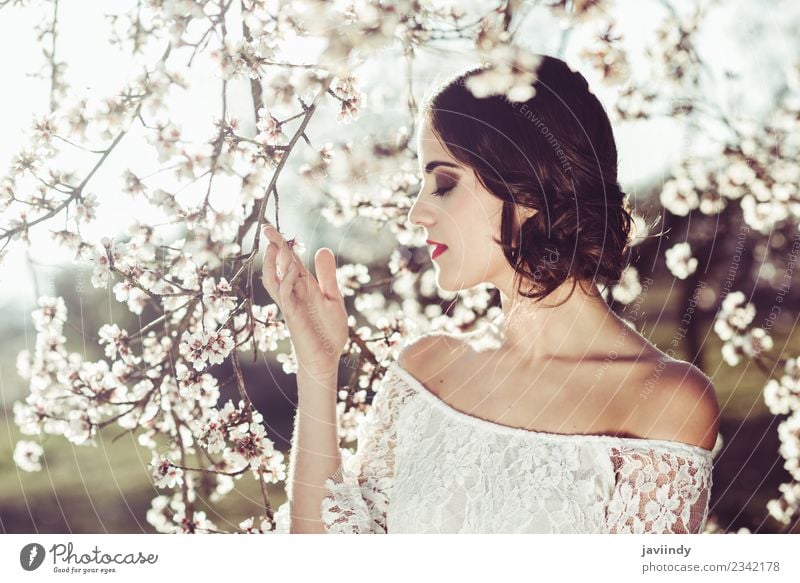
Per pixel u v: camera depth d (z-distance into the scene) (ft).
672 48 7.50
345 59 5.11
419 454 5.14
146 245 5.66
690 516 4.33
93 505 11.63
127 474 12.27
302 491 5.11
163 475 6.05
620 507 4.34
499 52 4.71
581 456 4.53
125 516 11.65
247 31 5.44
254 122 5.84
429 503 4.86
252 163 5.56
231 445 6.46
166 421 6.20
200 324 5.91
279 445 6.38
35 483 12.08
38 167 5.67
